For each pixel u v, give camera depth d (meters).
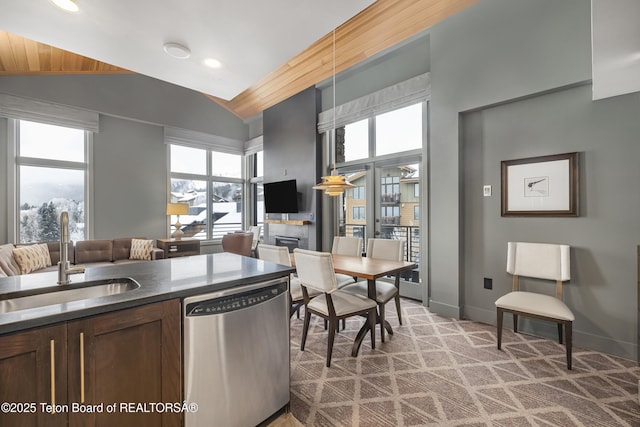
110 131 5.07
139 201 5.38
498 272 2.98
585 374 2.07
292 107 5.43
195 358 1.29
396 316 3.26
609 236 2.38
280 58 2.11
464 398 1.82
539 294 2.48
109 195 5.04
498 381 2.00
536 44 2.63
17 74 4.03
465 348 2.48
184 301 1.27
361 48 3.69
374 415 1.67
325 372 2.12
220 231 6.76
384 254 3.18
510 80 2.78
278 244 5.72
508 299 2.43
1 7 1.53
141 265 1.81
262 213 6.96
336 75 4.53
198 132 6.20
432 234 3.37
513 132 2.87
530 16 2.67
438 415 1.67
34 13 1.60
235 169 7.03
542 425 1.59
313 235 5.02
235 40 1.90
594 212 2.44
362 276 2.41
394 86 3.86
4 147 4.15
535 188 2.72
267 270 1.66
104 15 1.62
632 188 2.28
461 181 3.18
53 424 0.98
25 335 0.92
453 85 3.18
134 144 5.33
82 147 4.86
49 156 4.56
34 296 1.34
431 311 3.38
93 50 2.00
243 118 6.68
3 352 0.88
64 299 1.42
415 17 3.14
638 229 2.26
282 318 1.64
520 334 2.76
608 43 1.53
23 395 0.92
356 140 4.67
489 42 2.91
